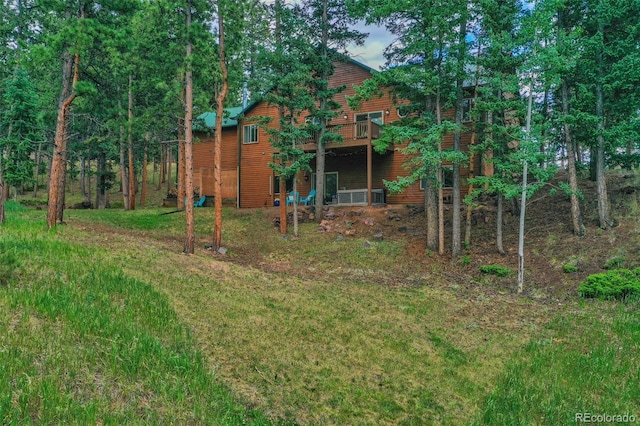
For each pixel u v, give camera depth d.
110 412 3.87
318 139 19.67
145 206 28.56
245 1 14.16
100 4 13.44
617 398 6.15
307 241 17.00
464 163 15.48
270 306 8.80
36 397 3.71
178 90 14.33
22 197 31.97
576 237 13.52
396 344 7.70
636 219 13.36
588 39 12.91
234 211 22.36
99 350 4.95
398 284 12.41
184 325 6.73
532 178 18.59
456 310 10.02
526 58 12.22
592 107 13.89
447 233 16.58
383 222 18.19
